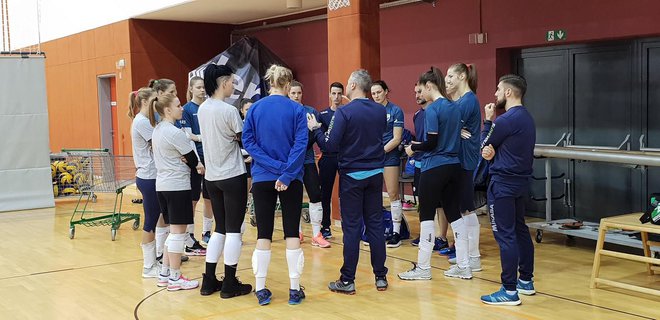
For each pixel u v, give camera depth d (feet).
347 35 25.38
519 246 16.42
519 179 15.51
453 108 17.39
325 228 23.76
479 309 15.53
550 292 16.81
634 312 15.15
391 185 22.29
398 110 22.21
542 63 27.37
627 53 24.48
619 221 17.12
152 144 17.24
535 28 26.55
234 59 37.63
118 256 21.94
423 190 17.75
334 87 22.31
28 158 32.42
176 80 42.83
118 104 43.24
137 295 17.25
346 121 16.19
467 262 18.22
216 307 16.06
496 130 15.34
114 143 46.68
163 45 42.34
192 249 21.67
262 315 15.39
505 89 15.65
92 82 46.55
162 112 16.97
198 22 43.34
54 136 53.06
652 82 23.81
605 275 18.40
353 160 16.51
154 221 18.67
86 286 18.26
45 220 29.48
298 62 39.93
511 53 28.53
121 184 26.08
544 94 27.37
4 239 25.20
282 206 16.06
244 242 23.54
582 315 14.97
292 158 15.46
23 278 19.27
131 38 41.32
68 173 35.53
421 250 18.08
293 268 16.12
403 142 29.27
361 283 17.95
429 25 31.07
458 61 29.86
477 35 28.60
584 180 26.32
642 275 18.34
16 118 32.09
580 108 26.13
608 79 25.14
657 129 23.81
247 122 15.71
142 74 41.75
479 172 23.75
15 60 32.04
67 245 23.90
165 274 17.99
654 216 16.60
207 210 22.40
